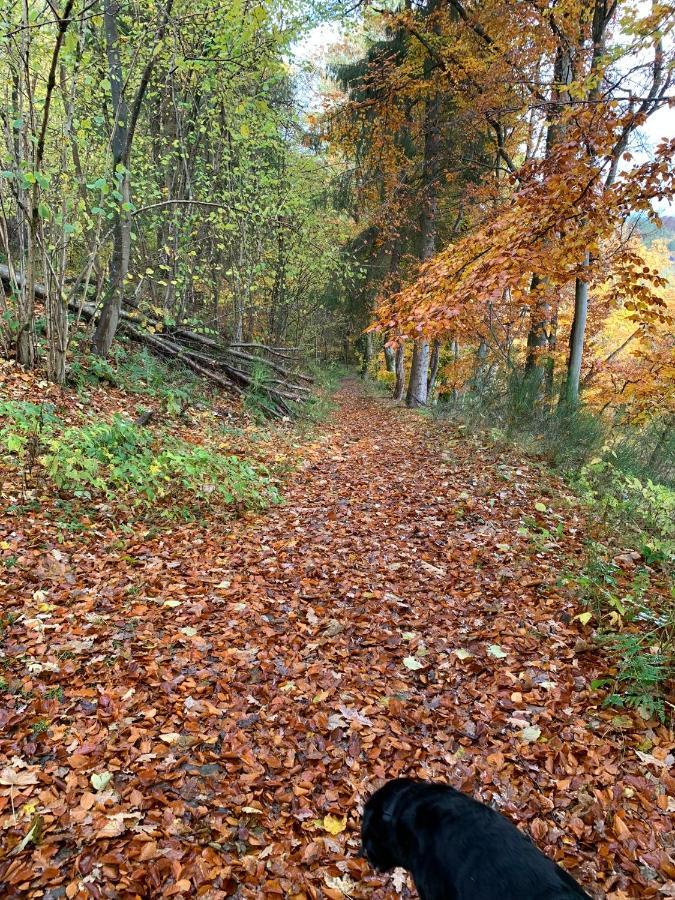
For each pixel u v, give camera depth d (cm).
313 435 1273
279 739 339
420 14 1499
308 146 1900
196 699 368
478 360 1972
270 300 2322
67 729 329
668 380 958
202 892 243
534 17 1083
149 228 1366
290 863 262
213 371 1420
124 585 500
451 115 1623
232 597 503
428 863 185
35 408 670
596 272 689
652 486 723
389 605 505
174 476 745
